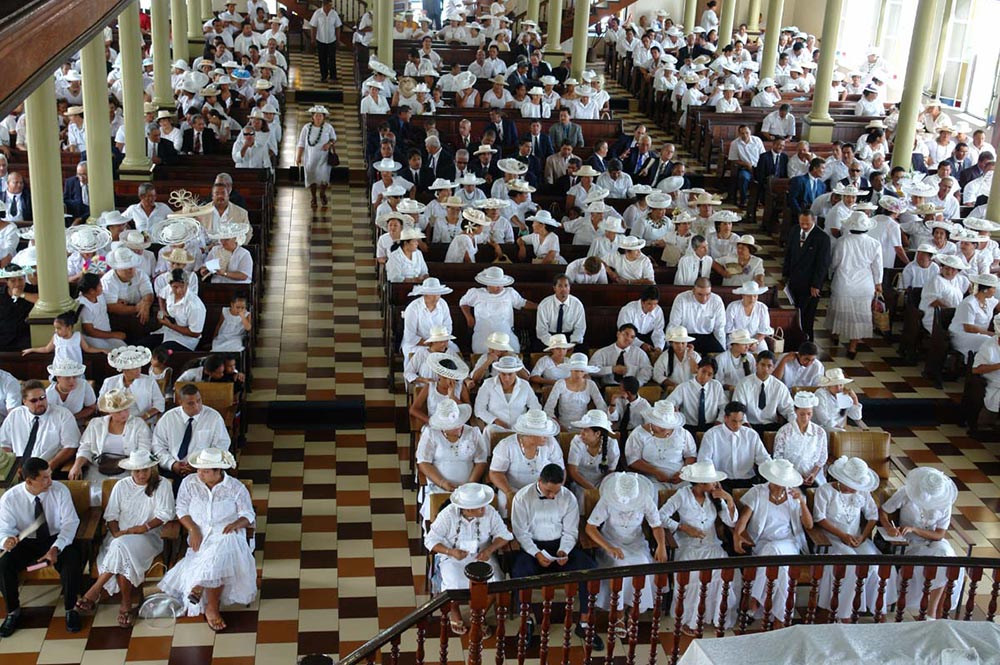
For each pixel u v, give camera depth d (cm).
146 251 1442
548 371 1240
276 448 1283
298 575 1057
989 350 1355
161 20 2128
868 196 1903
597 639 984
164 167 1814
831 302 1582
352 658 714
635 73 2962
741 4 3694
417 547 1113
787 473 1018
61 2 743
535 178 1914
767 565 799
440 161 1875
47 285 1268
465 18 3269
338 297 1667
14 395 1160
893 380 1509
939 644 684
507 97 2369
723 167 2238
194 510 991
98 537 1022
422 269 1458
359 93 2597
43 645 945
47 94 1201
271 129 2117
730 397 1220
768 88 2561
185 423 1083
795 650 676
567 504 995
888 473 1176
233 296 1412
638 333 1332
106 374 1245
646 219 1669
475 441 1079
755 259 1495
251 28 2952
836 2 2247
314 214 2019
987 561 832
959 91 2781
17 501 969
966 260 1533
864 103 2545
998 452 1371
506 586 743
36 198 1248
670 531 1026
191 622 984
